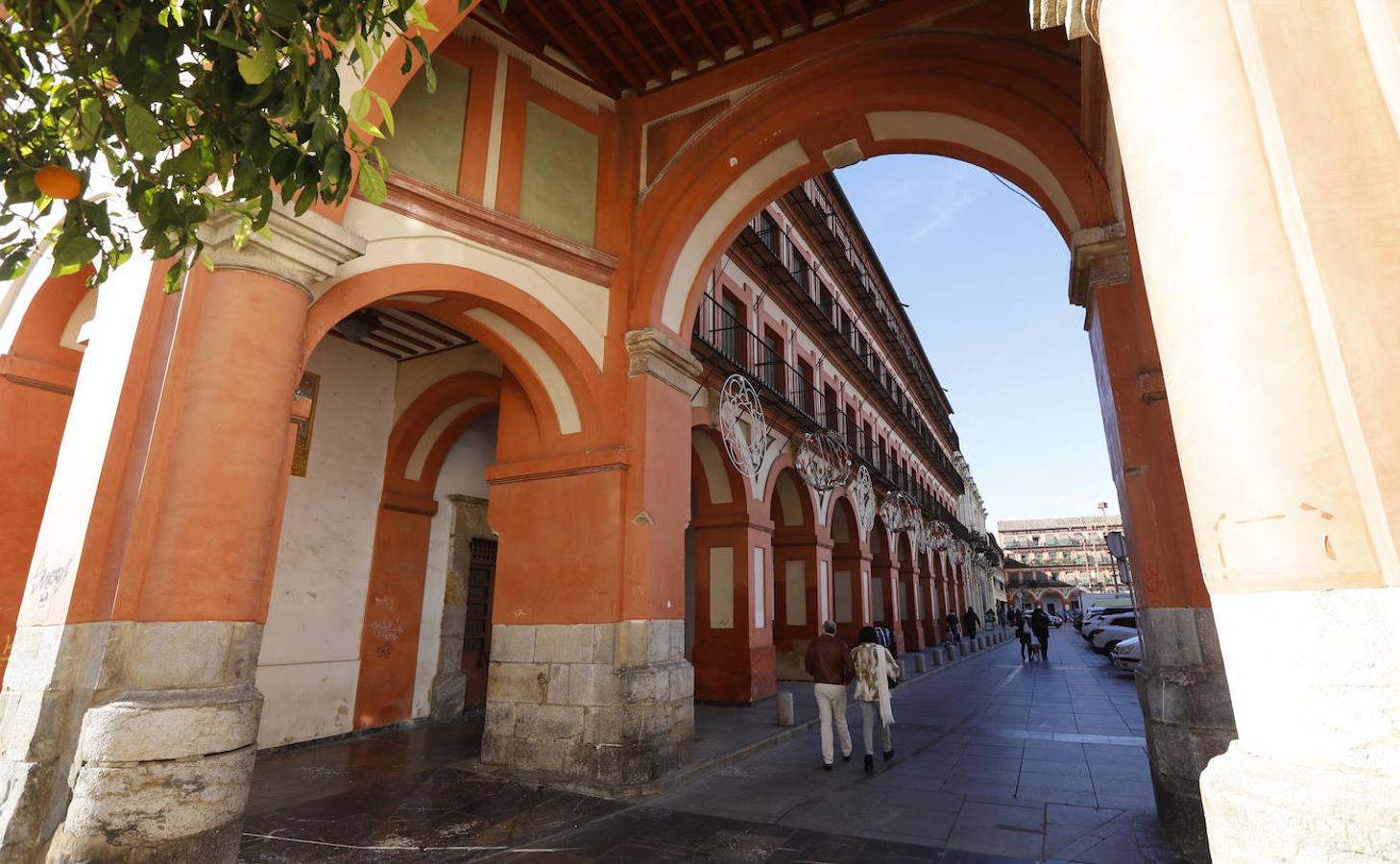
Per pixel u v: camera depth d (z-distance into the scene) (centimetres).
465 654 1130
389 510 1021
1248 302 171
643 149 923
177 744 368
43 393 580
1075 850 507
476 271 709
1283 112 174
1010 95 680
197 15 184
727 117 856
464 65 760
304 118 201
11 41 186
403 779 711
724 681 1314
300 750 845
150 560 399
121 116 202
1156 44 204
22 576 550
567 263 816
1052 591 9144
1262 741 162
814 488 1642
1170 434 528
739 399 1245
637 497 777
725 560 1363
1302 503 157
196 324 438
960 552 3812
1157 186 200
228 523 416
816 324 1823
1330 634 151
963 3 742
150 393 420
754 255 1498
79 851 336
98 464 402
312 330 550
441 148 714
